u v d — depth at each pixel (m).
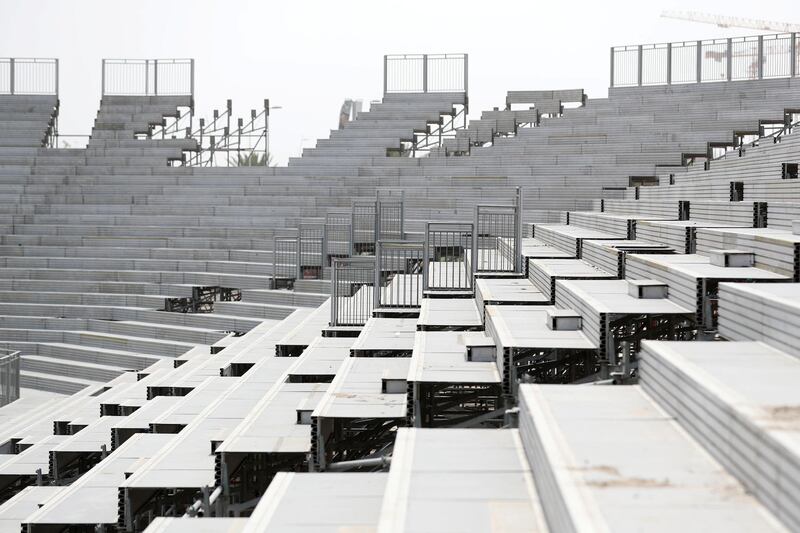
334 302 19.62
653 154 33.81
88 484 13.54
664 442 6.38
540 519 6.40
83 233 36.69
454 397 12.14
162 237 35.94
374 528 7.71
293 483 9.07
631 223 17.19
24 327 31.86
